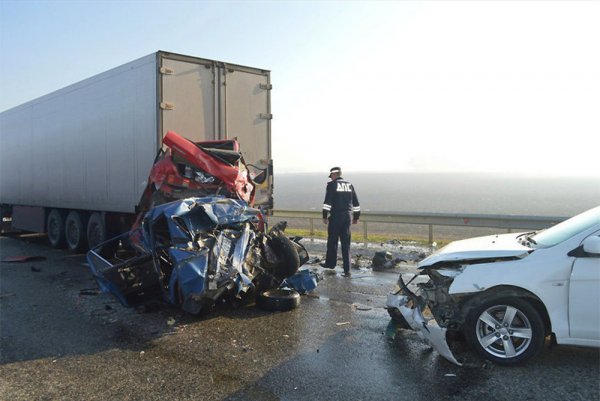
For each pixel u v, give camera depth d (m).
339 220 9.03
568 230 4.89
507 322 4.62
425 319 4.85
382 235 14.71
